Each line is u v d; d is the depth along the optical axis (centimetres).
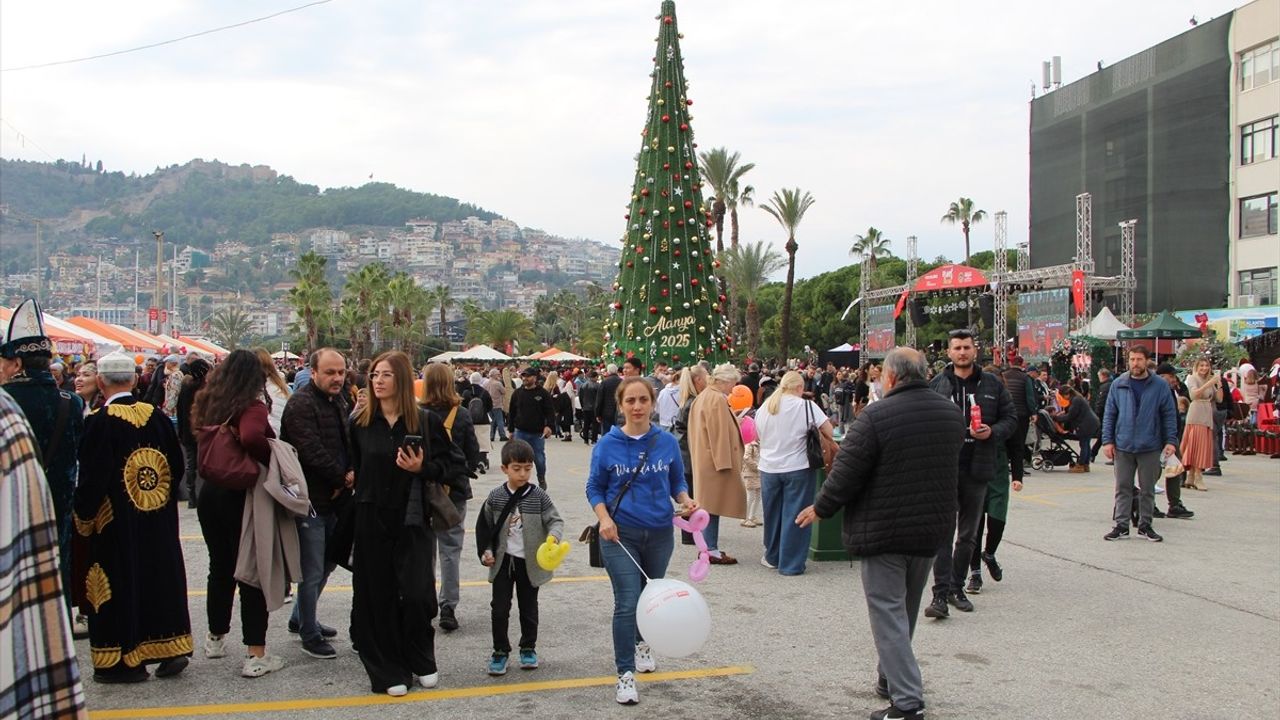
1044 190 5391
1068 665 571
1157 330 2361
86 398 813
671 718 480
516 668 559
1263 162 3991
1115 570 833
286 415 565
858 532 479
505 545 547
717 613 690
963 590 700
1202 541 968
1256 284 4044
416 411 519
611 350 2452
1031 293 3575
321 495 567
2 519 172
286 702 495
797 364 2758
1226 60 4144
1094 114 4941
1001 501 760
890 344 4297
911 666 464
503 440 2261
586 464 1720
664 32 2444
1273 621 669
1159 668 565
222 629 565
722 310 2472
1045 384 1972
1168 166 4450
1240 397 1981
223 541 555
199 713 477
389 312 8269
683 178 2417
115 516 511
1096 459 1822
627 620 500
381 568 511
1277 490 1360
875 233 7919
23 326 507
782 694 518
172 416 1239
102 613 511
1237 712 491
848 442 478
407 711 485
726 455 857
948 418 485
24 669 175
